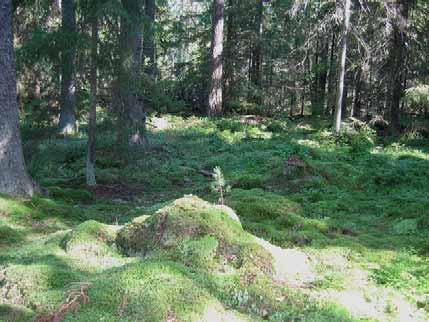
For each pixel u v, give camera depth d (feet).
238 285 16.49
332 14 81.82
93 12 38.11
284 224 29.50
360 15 83.82
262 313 15.47
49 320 13.85
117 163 50.80
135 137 53.93
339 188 43.06
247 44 113.29
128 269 15.56
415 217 32.48
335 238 27.96
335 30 97.71
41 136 43.88
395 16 76.48
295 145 62.03
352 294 19.34
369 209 36.24
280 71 115.03
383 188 43.39
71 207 33.55
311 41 94.79
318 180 43.27
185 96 123.54
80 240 20.39
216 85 99.86
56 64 40.09
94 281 15.37
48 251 20.30
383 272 21.91
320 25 84.58
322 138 72.54
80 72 41.42
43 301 15.19
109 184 45.44
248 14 113.39
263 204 32.37
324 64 106.22
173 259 17.83
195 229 19.20
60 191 38.29
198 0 123.24
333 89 106.11
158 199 41.37
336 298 18.25
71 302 14.21
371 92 95.45
